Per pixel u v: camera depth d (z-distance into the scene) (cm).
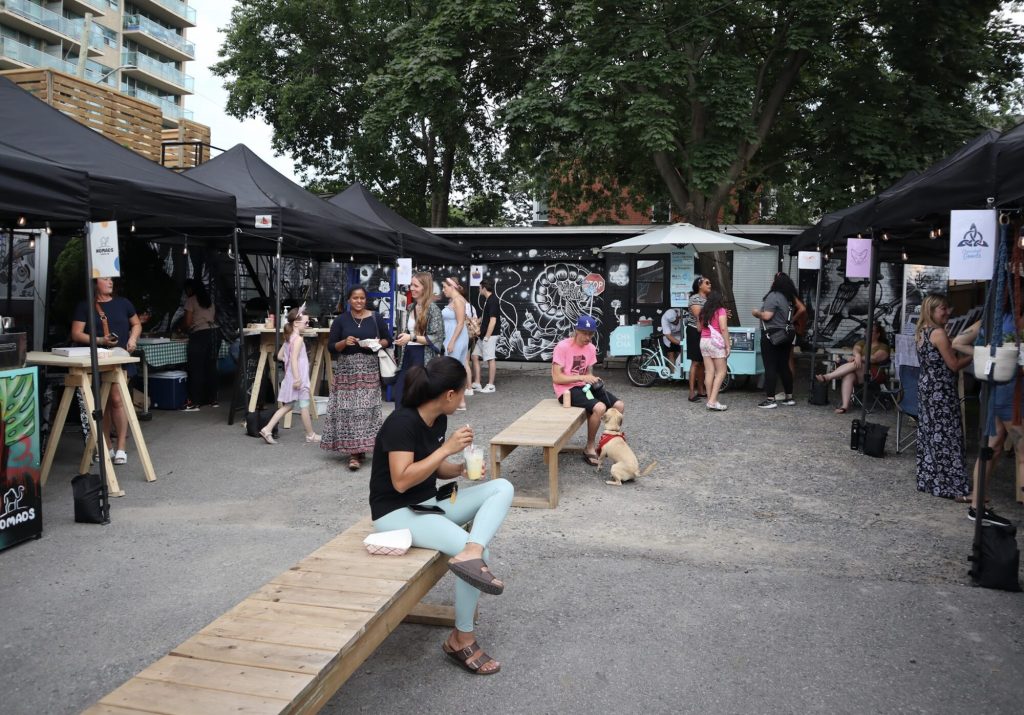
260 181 959
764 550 502
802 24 1442
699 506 607
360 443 708
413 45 1591
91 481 548
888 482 676
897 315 1686
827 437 873
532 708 310
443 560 347
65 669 342
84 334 770
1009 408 581
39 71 994
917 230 795
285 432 899
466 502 359
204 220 764
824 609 404
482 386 1332
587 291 1684
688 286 1280
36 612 400
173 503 607
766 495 638
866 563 476
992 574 430
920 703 312
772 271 1675
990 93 1675
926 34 1498
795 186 2103
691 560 482
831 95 1569
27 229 841
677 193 1616
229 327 1255
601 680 332
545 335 1716
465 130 2477
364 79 2412
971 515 565
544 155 1730
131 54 5753
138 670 341
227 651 246
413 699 317
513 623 389
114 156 683
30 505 510
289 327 855
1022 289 533
